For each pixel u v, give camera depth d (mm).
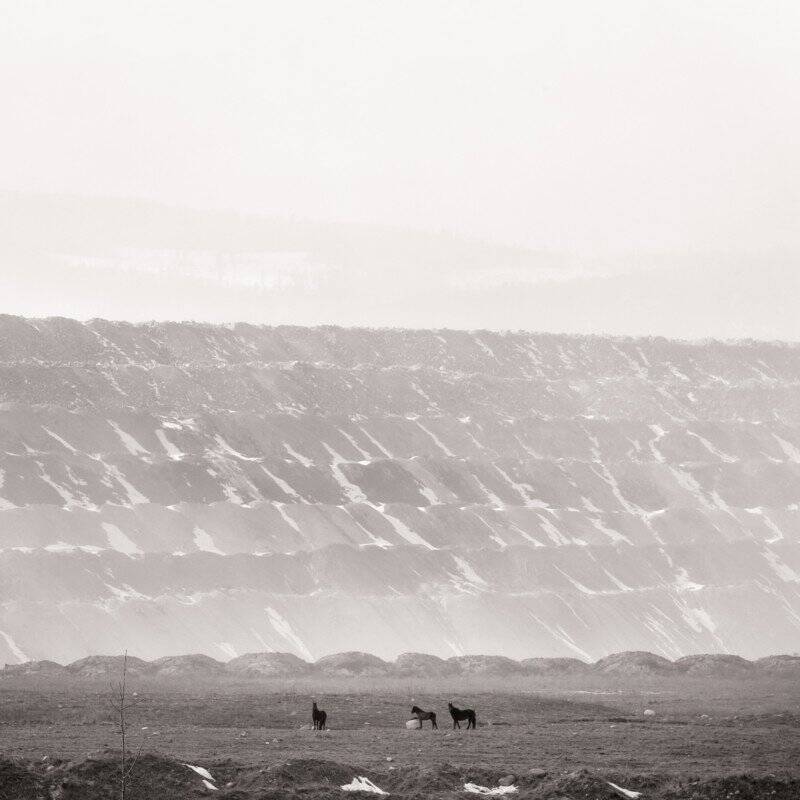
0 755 178000
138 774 174625
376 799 175250
